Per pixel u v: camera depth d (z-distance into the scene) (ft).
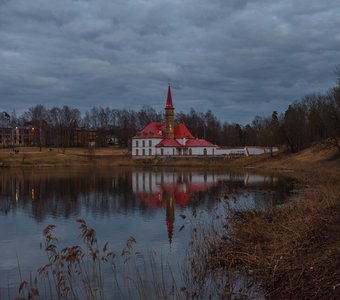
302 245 56.44
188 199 156.46
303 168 291.58
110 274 64.23
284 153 386.73
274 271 50.39
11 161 420.77
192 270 61.82
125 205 142.72
